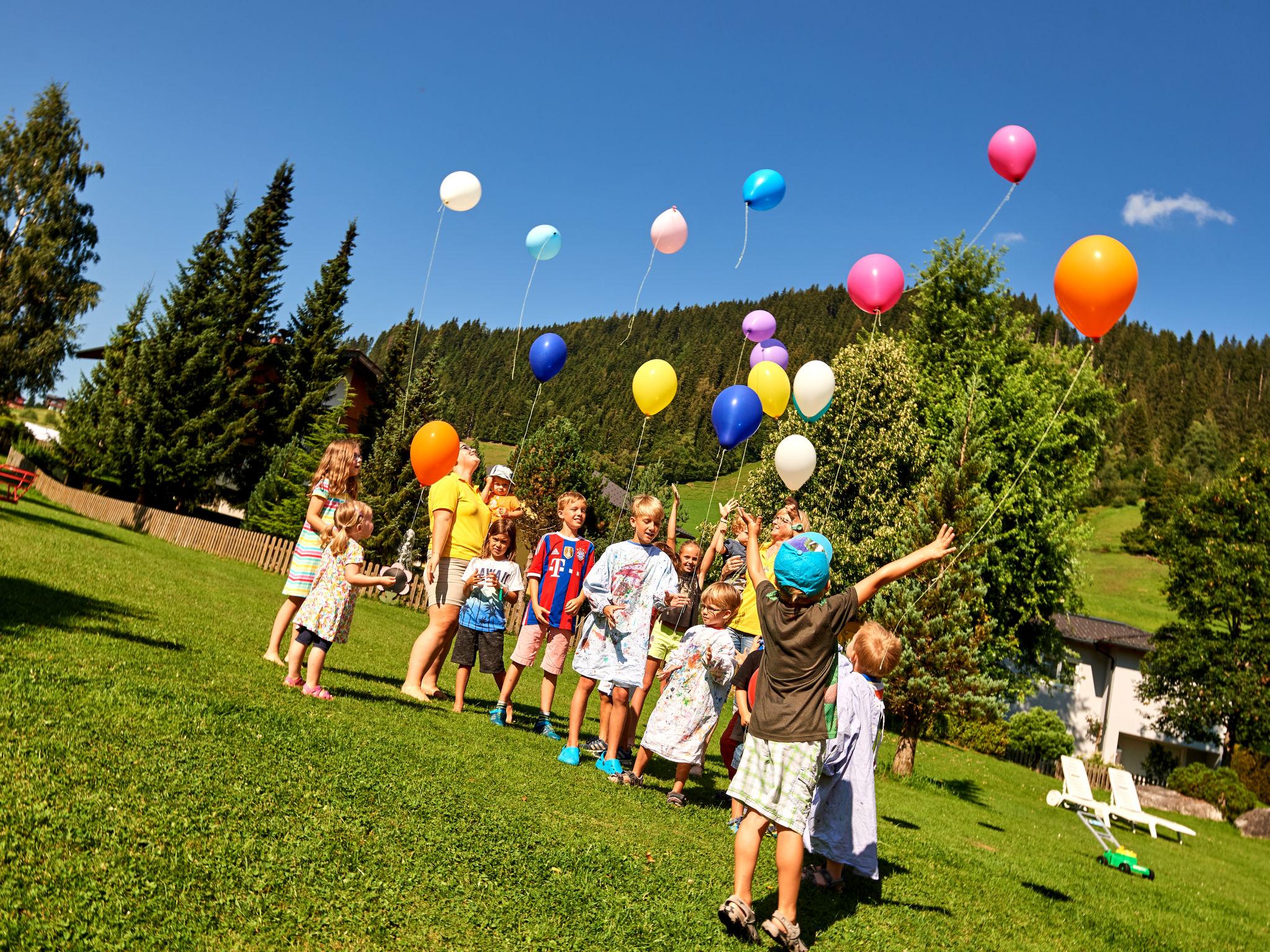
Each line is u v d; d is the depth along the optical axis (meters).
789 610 3.46
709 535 22.67
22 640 4.57
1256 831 20.38
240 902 2.48
